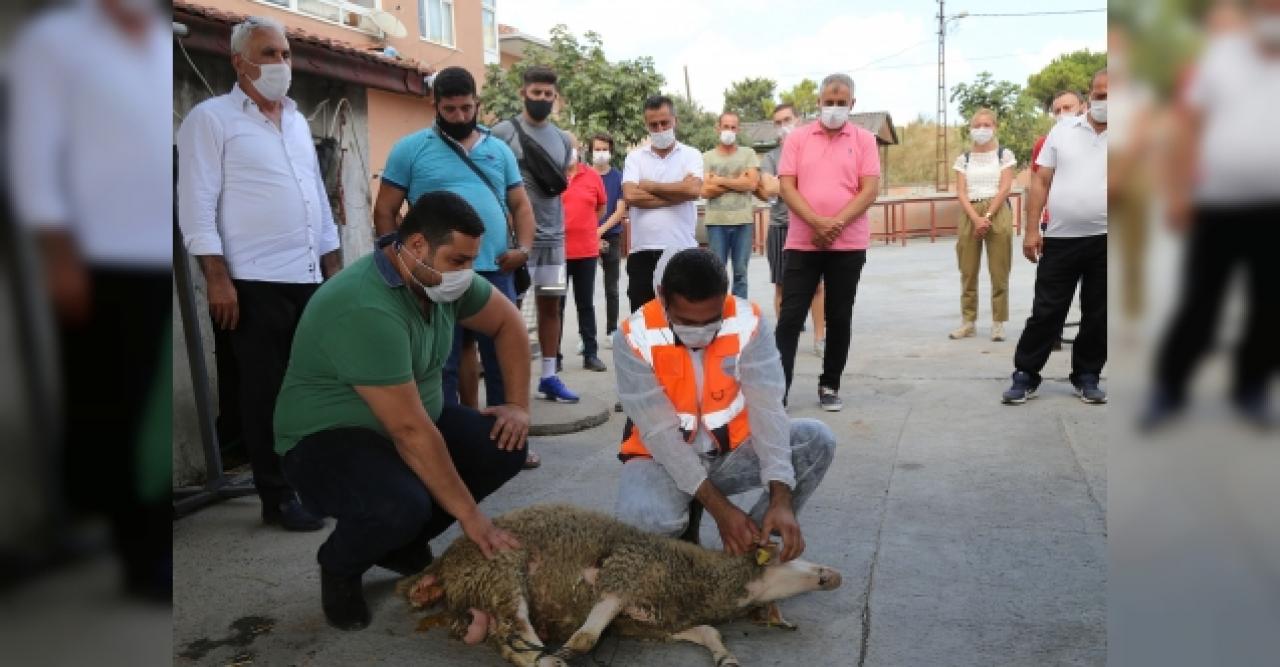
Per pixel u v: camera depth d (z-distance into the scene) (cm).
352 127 618
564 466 455
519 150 528
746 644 271
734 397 291
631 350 282
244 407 371
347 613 284
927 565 319
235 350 370
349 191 613
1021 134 3191
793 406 563
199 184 348
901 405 556
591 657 266
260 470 373
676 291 262
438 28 1489
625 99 1595
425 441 270
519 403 329
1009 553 327
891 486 406
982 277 1295
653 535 280
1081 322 543
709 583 271
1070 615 279
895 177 3772
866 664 255
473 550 270
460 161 429
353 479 275
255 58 355
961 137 3434
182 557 345
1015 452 449
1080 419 506
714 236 730
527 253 454
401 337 270
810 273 523
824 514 373
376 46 1309
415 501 272
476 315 321
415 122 1079
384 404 267
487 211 430
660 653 268
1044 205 564
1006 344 745
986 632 270
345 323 269
